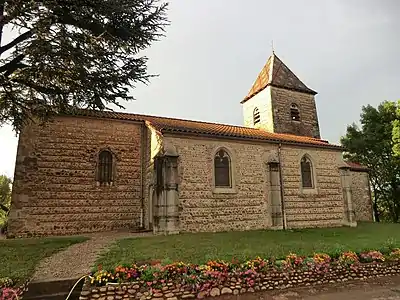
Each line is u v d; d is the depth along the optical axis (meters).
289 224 16.64
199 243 11.16
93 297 6.57
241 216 15.38
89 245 11.05
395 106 31.05
